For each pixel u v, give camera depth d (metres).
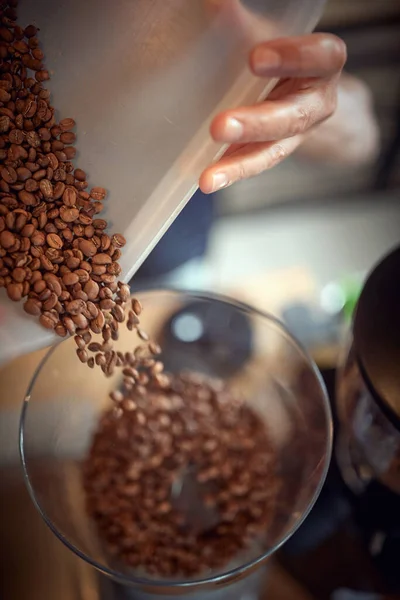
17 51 0.44
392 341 0.41
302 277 0.78
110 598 0.53
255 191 1.07
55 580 0.54
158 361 0.55
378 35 0.90
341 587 0.53
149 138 0.42
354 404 0.46
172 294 0.51
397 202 1.13
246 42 0.39
